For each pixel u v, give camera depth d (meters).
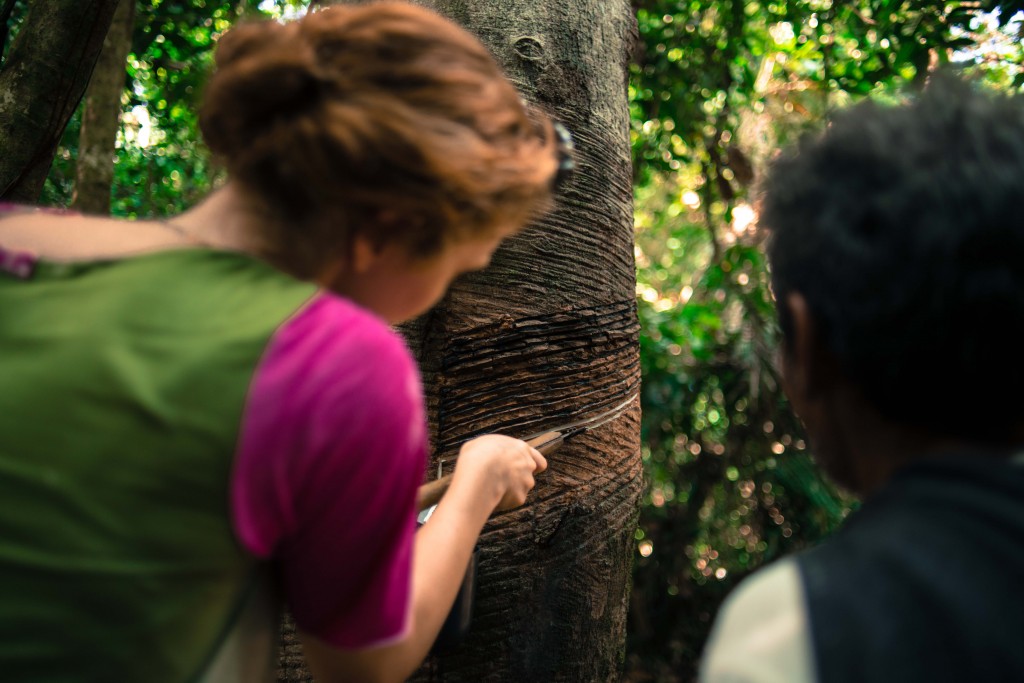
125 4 2.73
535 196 0.60
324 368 0.50
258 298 0.52
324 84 0.53
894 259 0.42
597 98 1.27
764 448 3.51
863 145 0.45
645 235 5.66
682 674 3.46
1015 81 2.36
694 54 3.35
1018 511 0.39
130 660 0.47
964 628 0.36
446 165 0.52
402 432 0.53
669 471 3.67
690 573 3.68
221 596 0.50
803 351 0.48
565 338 1.14
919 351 0.42
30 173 1.32
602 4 1.38
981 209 0.40
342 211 0.54
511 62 1.21
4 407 0.48
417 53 0.54
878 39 2.81
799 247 0.47
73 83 1.33
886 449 0.47
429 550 0.71
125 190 4.00
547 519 1.10
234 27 0.59
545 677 1.11
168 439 0.47
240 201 0.57
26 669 0.46
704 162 3.59
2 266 0.53
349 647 0.58
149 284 0.51
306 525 0.53
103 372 0.48
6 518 0.47
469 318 1.11
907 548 0.39
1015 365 0.41
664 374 3.59
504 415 1.10
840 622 0.38
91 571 0.46
